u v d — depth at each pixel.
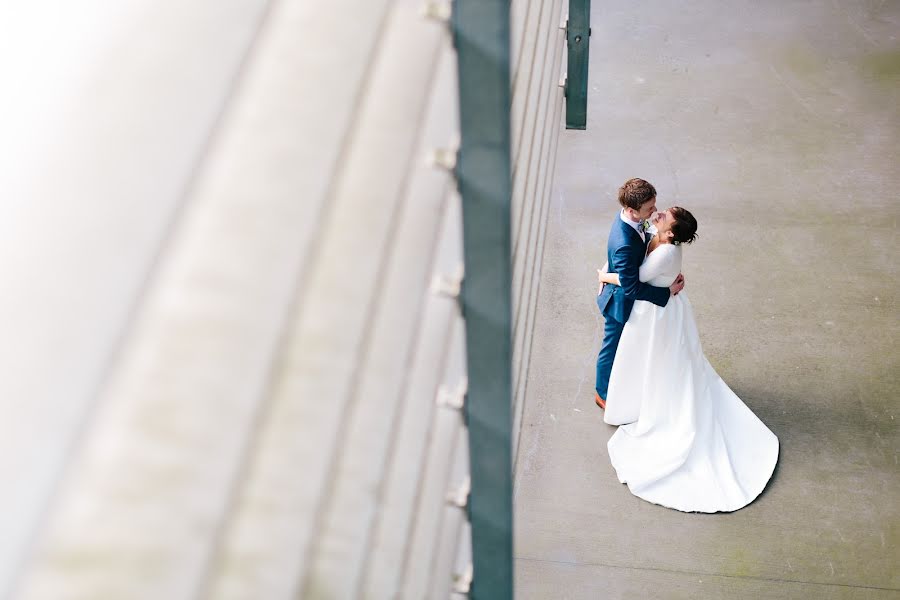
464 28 1.09
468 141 1.20
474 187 1.25
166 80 0.57
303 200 0.72
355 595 0.95
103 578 0.45
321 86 0.77
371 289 0.89
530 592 4.48
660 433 4.91
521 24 2.17
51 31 0.55
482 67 1.12
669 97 7.98
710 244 6.45
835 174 7.06
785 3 9.16
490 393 1.52
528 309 3.05
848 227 6.55
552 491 4.92
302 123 0.73
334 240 0.81
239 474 0.62
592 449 5.09
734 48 8.58
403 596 1.28
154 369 0.53
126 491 0.48
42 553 0.43
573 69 6.01
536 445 5.14
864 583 4.47
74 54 0.55
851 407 5.27
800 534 4.68
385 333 0.98
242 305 0.62
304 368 0.74
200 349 0.57
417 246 1.10
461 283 1.39
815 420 5.21
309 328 0.75
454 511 1.69
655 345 4.72
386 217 0.93
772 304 5.95
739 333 5.76
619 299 4.72
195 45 0.61
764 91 8.02
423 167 1.13
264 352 0.65
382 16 0.93
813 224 6.59
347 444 0.88
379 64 0.98
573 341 5.75
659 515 4.79
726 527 4.72
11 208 0.48
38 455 0.44
